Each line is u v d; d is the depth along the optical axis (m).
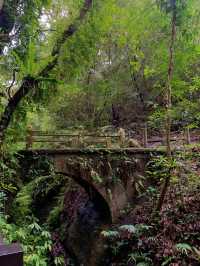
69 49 6.85
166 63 7.39
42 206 11.64
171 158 7.07
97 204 9.46
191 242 6.50
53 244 9.76
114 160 8.98
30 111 7.17
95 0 6.91
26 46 6.02
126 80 14.05
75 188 11.17
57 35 6.76
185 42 6.93
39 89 6.79
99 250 8.38
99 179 8.52
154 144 11.18
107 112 15.19
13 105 6.59
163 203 8.05
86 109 14.62
